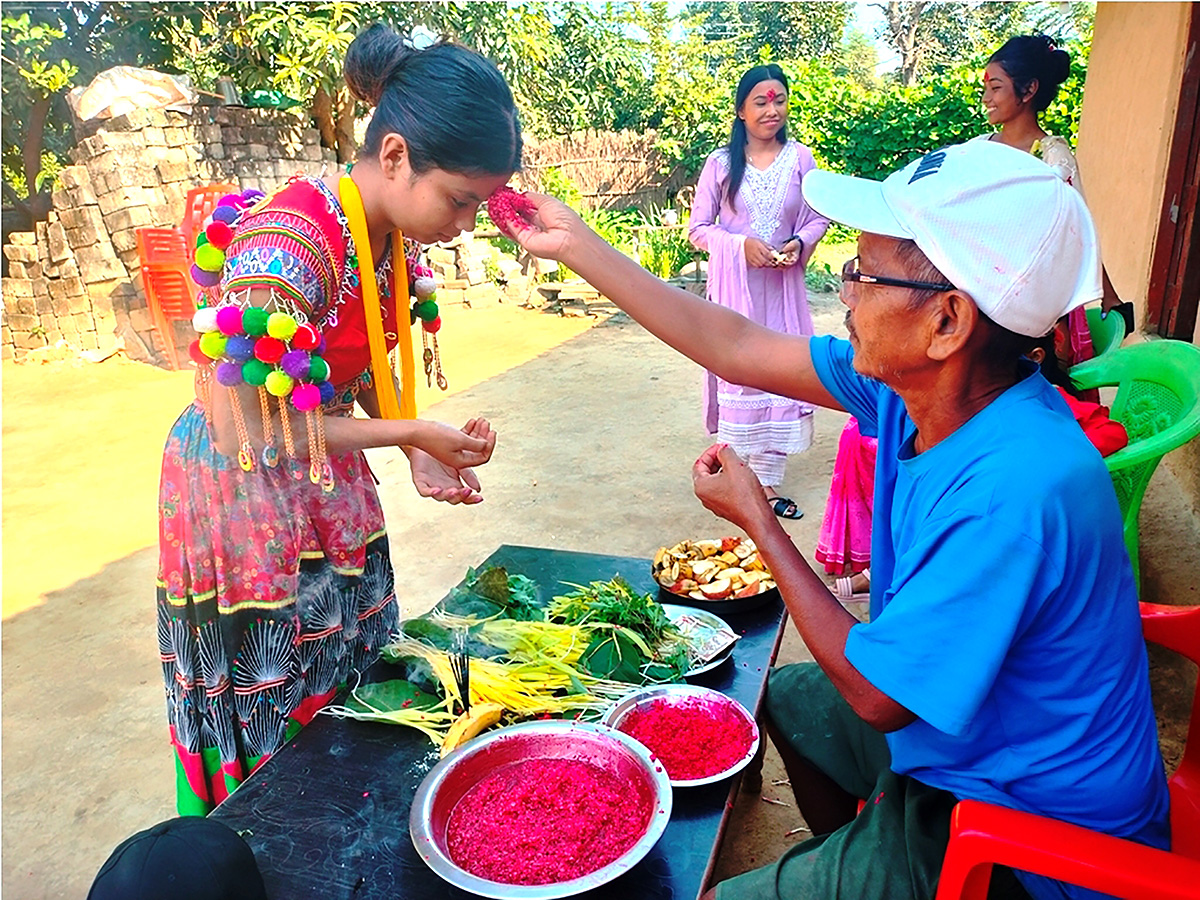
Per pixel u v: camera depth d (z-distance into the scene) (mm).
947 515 1220
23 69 8234
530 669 1846
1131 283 5254
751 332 1892
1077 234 1187
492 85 1602
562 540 4000
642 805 1484
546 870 1371
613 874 1302
